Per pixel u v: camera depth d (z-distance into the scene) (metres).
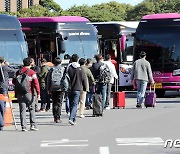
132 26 45.47
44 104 31.11
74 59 24.81
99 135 20.77
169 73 38.62
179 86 38.50
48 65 31.23
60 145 18.58
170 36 39.03
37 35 40.03
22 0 93.81
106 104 31.02
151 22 39.47
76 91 24.33
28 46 40.44
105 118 26.45
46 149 17.84
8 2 89.38
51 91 25.17
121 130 22.02
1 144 19.05
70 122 24.14
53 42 39.16
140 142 18.94
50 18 39.94
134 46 39.59
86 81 24.78
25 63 22.83
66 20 40.00
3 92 26.66
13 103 37.25
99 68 29.27
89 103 31.12
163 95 40.41
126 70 44.12
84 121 25.45
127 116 27.09
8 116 24.67
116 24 44.97
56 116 25.30
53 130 22.62
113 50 44.62
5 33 36.47
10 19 36.88
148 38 39.31
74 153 16.98
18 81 22.56
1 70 26.48
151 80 31.33
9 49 36.38
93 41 40.44
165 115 27.25
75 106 24.34
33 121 22.73
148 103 31.64
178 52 38.78
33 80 22.67
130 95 43.78
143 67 31.27
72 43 39.62
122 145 18.34
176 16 39.34
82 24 40.44
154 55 39.06
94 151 17.27
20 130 22.94
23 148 18.12
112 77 30.84
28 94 22.55
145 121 24.84
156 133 20.98
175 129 22.05
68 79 24.52
